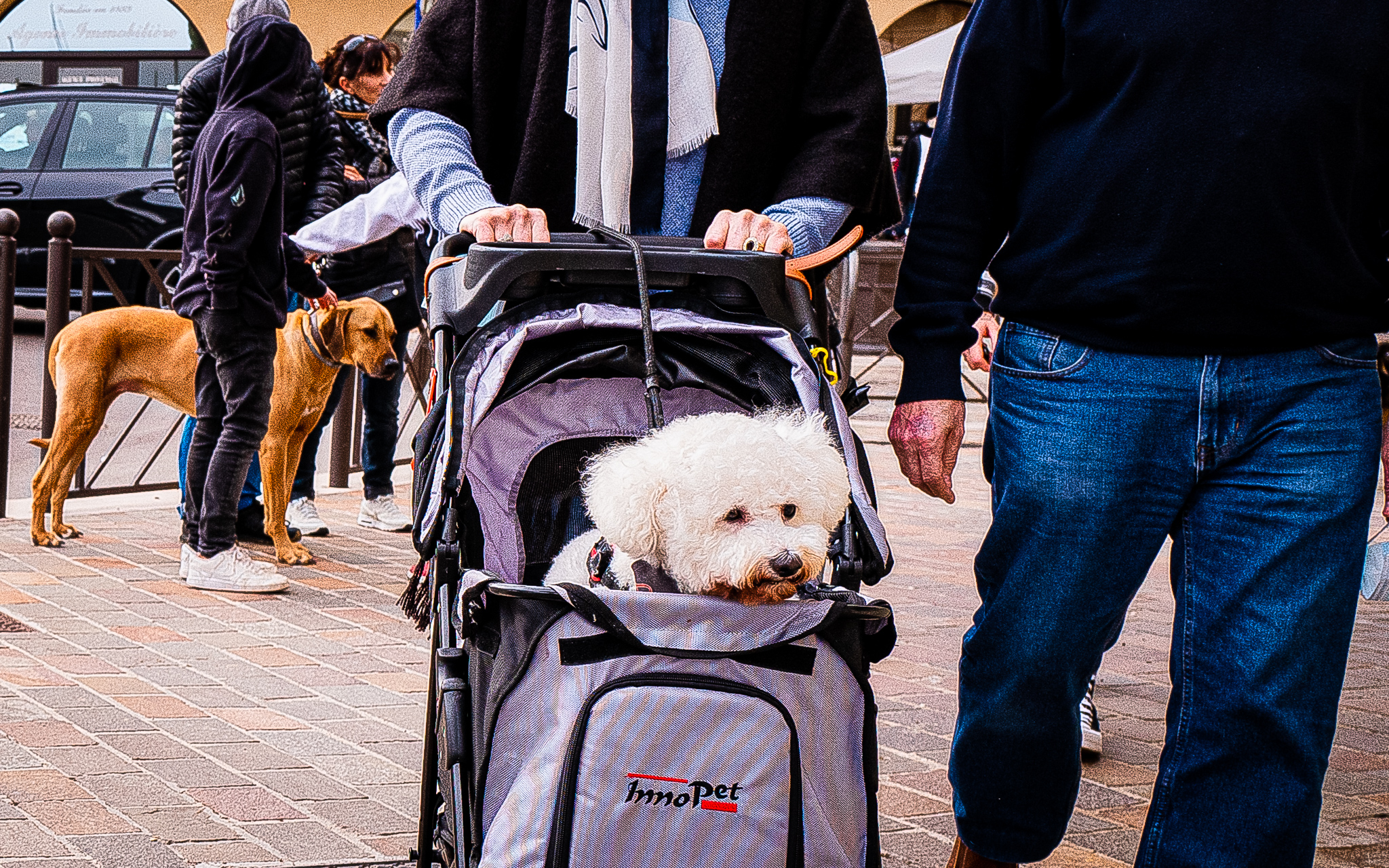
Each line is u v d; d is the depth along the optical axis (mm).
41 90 12328
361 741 3557
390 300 6441
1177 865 2230
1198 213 2148
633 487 2018
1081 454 2246
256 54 4840
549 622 1842
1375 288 2242
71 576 5242
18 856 2688
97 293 11891
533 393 2447
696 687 1797
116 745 3400
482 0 2842
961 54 2430
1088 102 2281
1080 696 2369
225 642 4465
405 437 9594
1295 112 2105
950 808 3248
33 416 8812
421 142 2789
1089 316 2270
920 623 5098
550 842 1765
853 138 2812
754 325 2410
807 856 1797
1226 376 2197
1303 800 2148
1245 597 2193
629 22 2785
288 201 5340
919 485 2529
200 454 5129
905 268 2516
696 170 2834
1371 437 2229
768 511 1993
